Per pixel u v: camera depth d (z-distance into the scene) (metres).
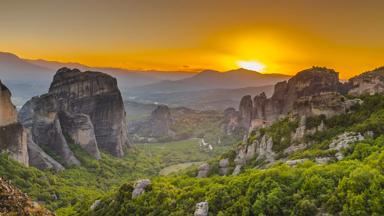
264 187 62.06
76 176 166.88
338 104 98.31
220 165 113.75
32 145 166.25
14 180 129.00
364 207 49.78
